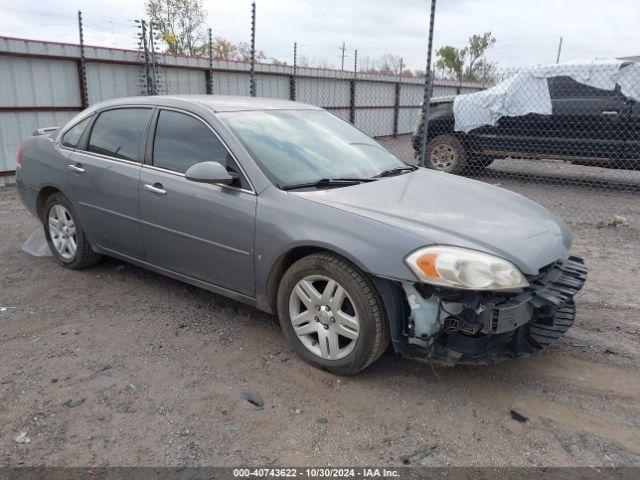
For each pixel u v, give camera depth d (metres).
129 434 2.72
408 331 2.98
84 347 3.60
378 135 21.38
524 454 2.62
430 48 7.21
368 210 3.15
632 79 8.72
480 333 2.91
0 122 10.02
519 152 9.88
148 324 3.95
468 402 3.04
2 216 7.27
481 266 2.75
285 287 3.36
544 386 3.22
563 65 9.31
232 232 3.52
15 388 3.10
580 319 4.17
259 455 2.59
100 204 4.41
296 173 3.60
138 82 12.65
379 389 3.15
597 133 9.09
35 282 4.74
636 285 4.92
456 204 3.43
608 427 2.84
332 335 3.20
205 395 3.06
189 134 3.91
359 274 3.02
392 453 2.62
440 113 10.52
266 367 3.37
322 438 2.71
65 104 11.14
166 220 3.91
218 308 4.23
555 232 3.39
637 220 7.53
